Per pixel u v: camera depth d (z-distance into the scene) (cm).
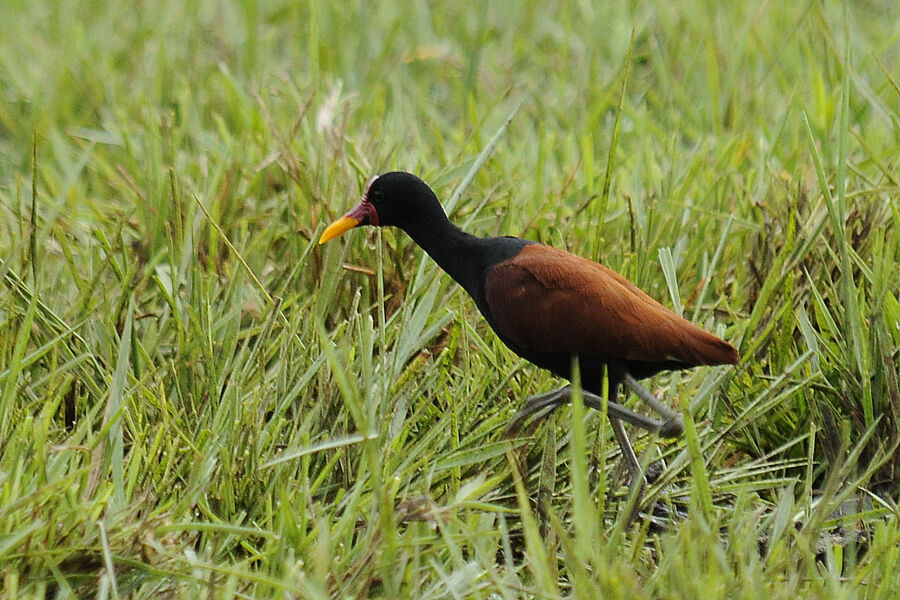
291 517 768
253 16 1697
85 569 739
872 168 1320
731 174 1332
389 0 1838
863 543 887
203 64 1708
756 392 1013
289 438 895
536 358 943
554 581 764
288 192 1201
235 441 854
